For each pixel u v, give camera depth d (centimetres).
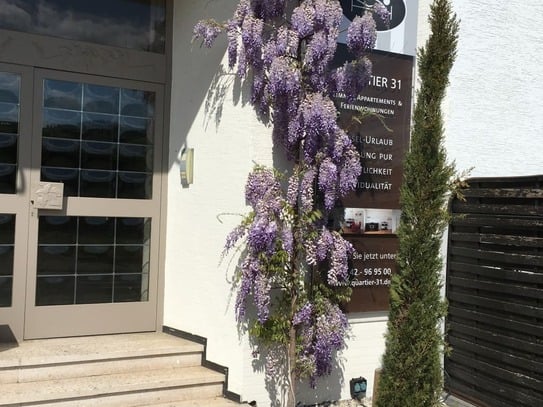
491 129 571
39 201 483
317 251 418
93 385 416
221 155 470
